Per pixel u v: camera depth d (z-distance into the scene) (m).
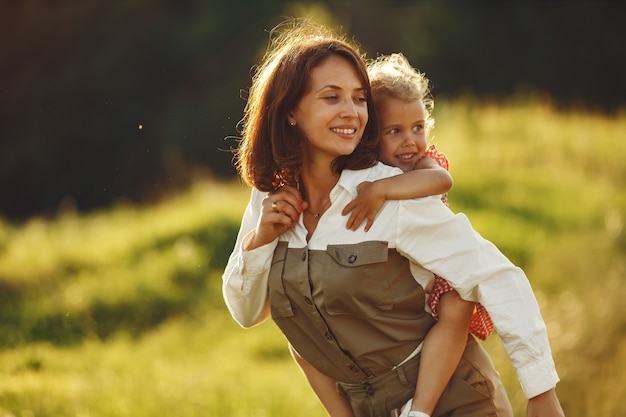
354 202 3.51
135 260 13.37
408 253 3.49
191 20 40.91
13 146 36.72
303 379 8.43
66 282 12.50
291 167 3.65
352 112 3.52
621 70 36.31
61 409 6.71
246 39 39.22
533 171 15.90
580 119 21.03
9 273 12.66
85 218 18.55
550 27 36.97
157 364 8.95
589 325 7.78
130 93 38.66
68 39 38.72
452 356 3.54
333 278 3.49
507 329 3.43
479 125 19.38
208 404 7.18
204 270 12.96
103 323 11.41
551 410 3.44
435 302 3.62
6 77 37.78
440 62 37.06
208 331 10.97
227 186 18.06
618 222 12.27
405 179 3.50
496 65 36.88
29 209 36.06
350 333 3.58
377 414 3.70
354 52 3.60
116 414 6.73
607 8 36.97
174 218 14.86
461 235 3.49
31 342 10.16
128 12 39.81
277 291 3.66
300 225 3.63
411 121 3.90
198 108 36.38
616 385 6.93
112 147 37.34
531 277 10.98
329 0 39.53
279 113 3.63
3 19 38.34
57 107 37.47
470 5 37.72
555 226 13.48
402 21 38.56
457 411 3.62
